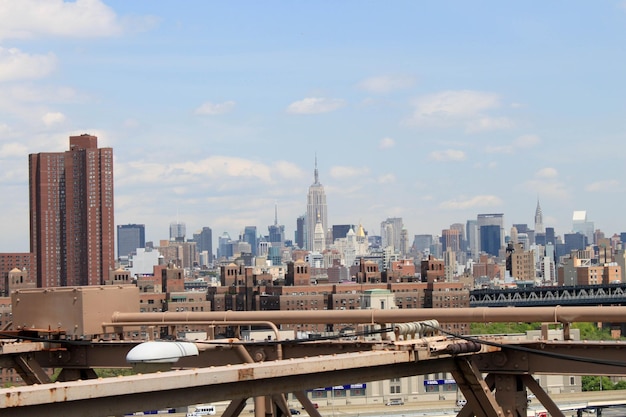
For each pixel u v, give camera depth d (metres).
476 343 31.47
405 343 29.92
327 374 28.36
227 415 32.97
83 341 37.38
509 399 32.88
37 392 22.84
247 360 35.22
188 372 25.09
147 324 39.00
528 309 33.75
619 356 31.50
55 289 39.56
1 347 38.22
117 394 23.92
